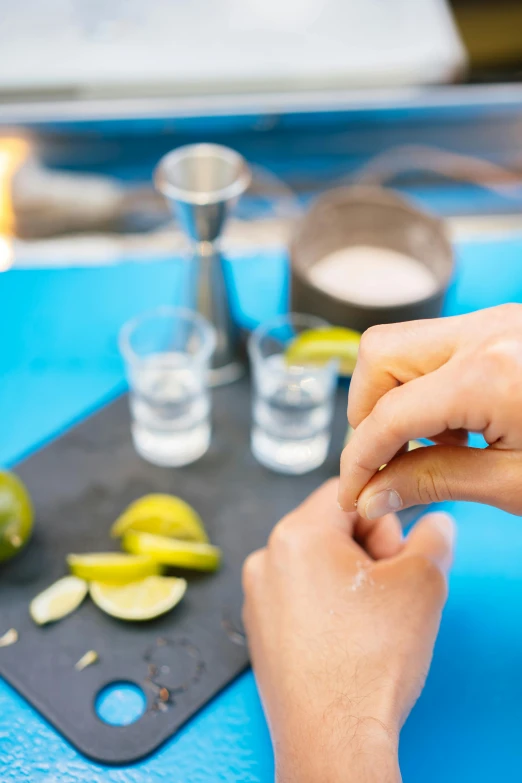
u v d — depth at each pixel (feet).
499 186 3.28
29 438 2.59
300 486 2.54
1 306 2.84
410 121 3.29
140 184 3.22
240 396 2.69
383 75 3.05
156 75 3.00
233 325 2.70
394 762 2.07
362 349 2.07
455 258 2.66
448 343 2.02
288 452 2.54
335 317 2.63
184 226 2.57
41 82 2.97
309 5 3.08
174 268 2.96
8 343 2.76
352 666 2.15
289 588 2.22
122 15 3.05
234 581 2.39
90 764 2.20
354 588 2.21
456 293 2.87
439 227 2.73
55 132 3.10
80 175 3.22
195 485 2.53
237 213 3.19
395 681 2.13
